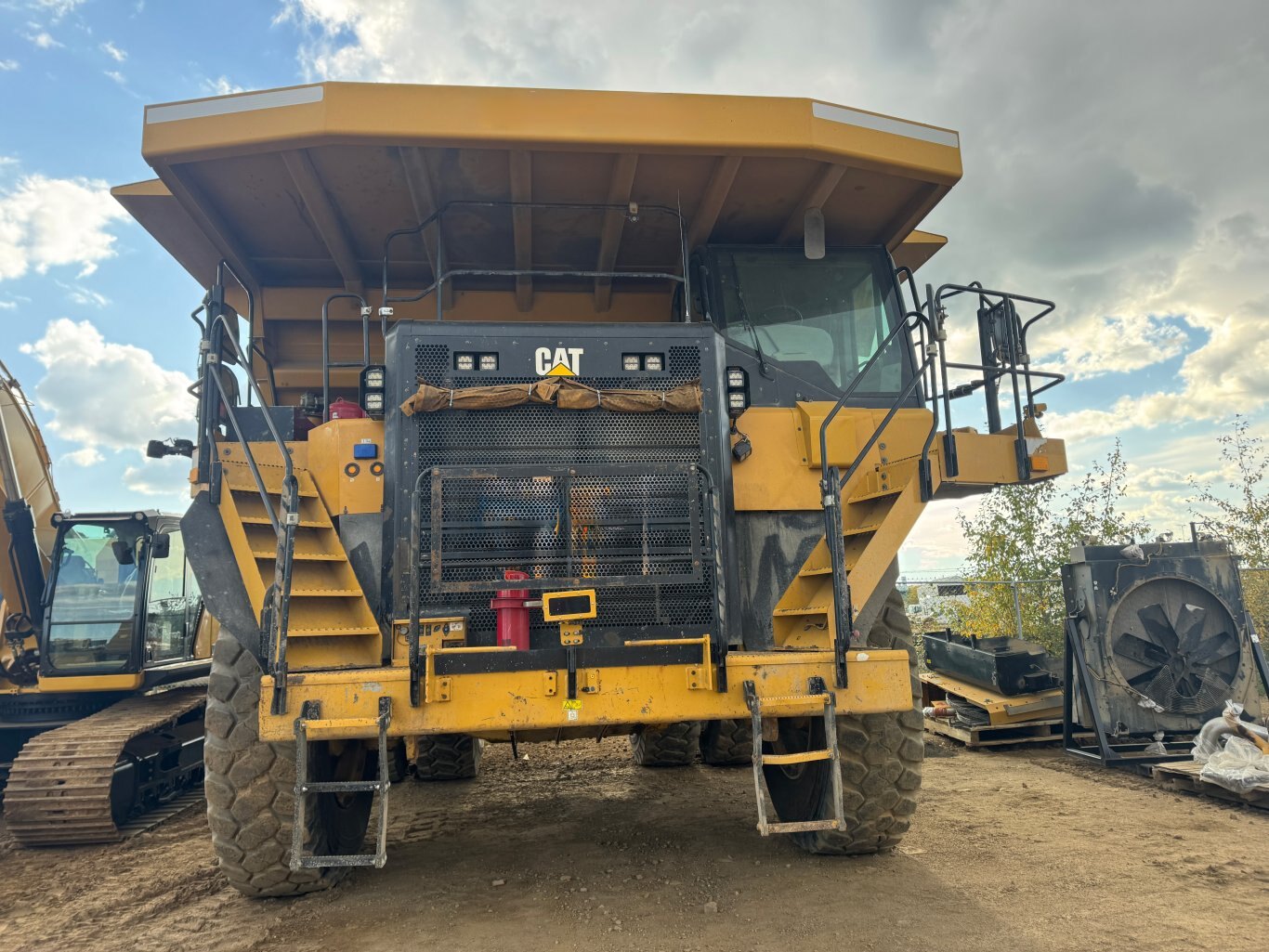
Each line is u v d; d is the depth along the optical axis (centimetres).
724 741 734
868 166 478
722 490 404
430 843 512
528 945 345
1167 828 496
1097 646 698
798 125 458
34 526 821
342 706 339
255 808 386
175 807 692
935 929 346
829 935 343
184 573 844
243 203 505
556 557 381
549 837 518
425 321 407
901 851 456
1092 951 321
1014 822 514
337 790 336
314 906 399
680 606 387
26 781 581
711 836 504
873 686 363
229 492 383
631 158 461
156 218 526
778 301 542
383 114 435
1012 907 368
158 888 461
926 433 449
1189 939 330
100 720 672
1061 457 435
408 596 379
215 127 441
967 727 787
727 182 484
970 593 1205
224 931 373
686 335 417
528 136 441
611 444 402
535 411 401
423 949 345
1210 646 691
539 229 542
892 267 558
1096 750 728
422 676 340
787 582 419
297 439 456
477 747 727
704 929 356
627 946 340
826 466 376
